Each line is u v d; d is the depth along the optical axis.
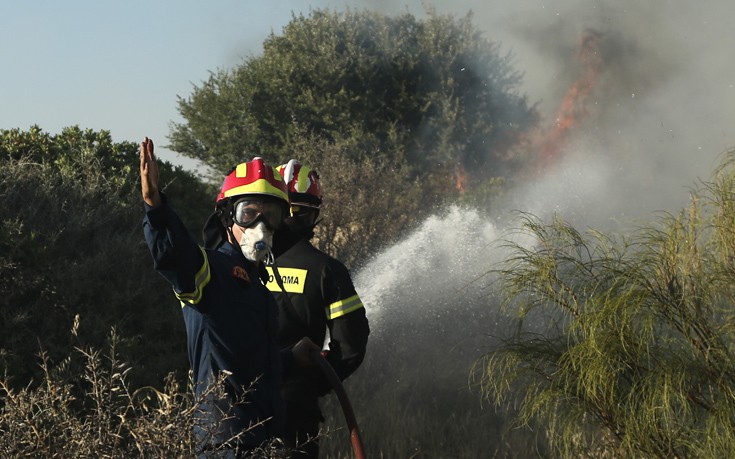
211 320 3.25
